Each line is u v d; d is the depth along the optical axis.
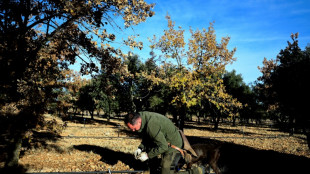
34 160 7.24
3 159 6.90
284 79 10.98
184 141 3.47
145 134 3.34
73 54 7.22
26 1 6.13
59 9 6.31
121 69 7.68
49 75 7.77
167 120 3.29
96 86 26.84
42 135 12.56
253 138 17.58
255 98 31.84
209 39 14.37
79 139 12.88
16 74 6.09
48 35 6.68
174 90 14.43
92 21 6.70
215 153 4.46
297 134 25.25
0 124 5.85
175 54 15.08
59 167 6.51
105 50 7.18
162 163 3.22
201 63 14.76
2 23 5.99
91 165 6.84
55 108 7.39
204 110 26.64
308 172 7.25
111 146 10.77
